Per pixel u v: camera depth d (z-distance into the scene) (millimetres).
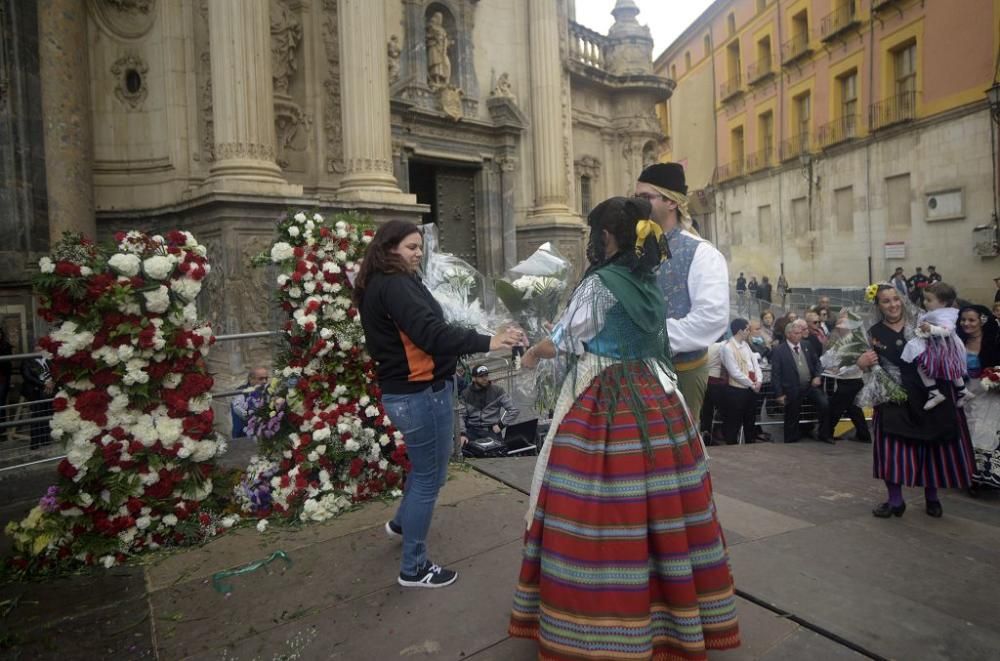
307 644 2594
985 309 5125
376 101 10125
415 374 2848
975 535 3762
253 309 8664
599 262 2424
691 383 3033
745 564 3254
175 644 2635
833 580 3086
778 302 25656
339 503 3996
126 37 9977
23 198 8914
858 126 24188
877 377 4090
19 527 3441
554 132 14758
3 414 7082
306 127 10820
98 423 3508
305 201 9055
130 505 3492
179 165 9805
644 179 3115
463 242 14320
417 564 3021
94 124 9859
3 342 7906
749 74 31078
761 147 30875
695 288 2914
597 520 2115
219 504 3936
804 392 7324
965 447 4070
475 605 2846
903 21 21875
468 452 5727
